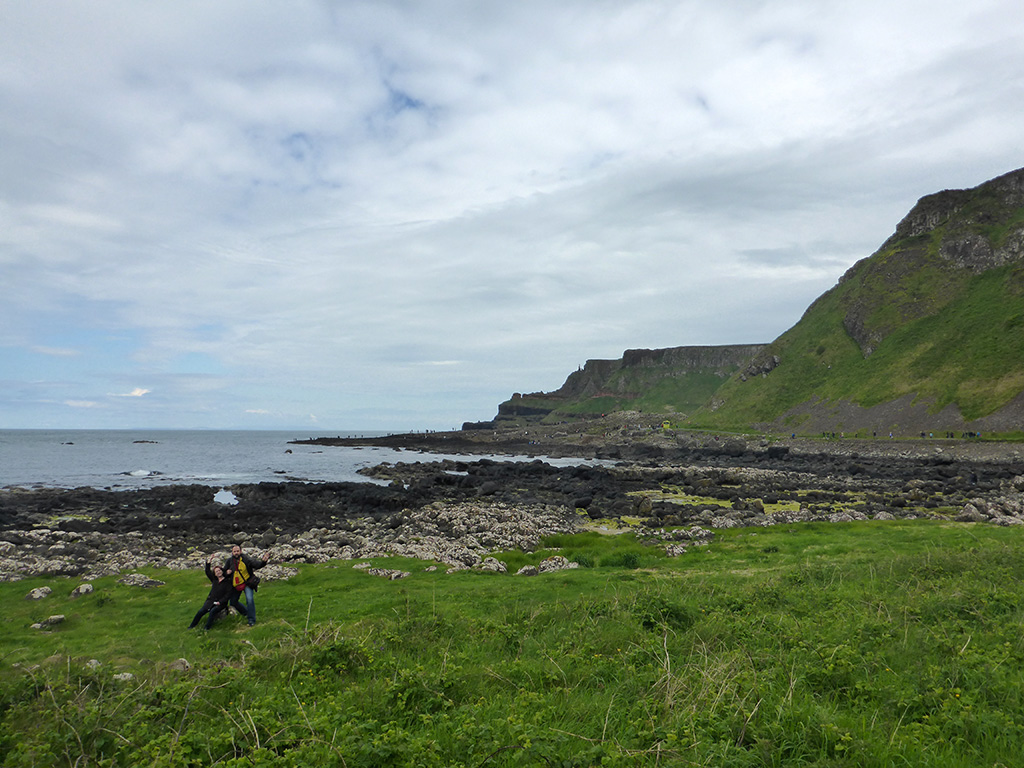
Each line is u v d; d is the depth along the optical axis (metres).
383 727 6.77
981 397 101.75
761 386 158.25
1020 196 145.62
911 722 6.96
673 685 7.99
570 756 6.16
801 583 15.58
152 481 66.12
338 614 14.20
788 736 6.63
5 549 24.59
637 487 58.59
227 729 7.08
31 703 8.02
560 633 11.39
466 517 34.47
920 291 142.25
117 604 15.81
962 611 11.38
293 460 104.88
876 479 61.81
